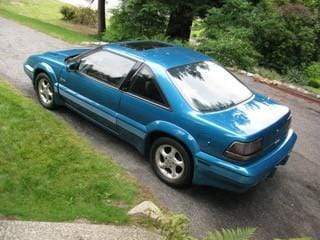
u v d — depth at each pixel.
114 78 6.16
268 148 5.42
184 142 5.33
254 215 5.46
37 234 4.32
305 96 11.18
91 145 6.46
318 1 18.64
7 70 9.12
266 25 16.06
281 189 6.18
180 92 5.48
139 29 18.28
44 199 5.02
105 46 6.59
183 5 18.06
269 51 16.55
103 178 5.57
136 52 6.17
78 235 4.40
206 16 17.12
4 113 6.71
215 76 6.07
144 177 5.86
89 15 29.66
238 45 13.66
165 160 5.71
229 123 5.15
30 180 5.30
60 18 29.86
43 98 7.48
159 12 17.84
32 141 6.12
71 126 6.95
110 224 4.70
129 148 6.59
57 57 7.34
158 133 5.71
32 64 7.64
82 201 5.10
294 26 16.80
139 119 5.86
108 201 5.17
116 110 6.15
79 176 5.54
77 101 6.77
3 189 5.05
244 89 6.21
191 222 5.08
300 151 7.56
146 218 4.77
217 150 5.09
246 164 5.04
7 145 5.91
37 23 16.19
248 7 16.50
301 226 5.42
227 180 5.09
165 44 6.85
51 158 5.82
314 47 17.92
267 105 5.95
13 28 13.73
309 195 6.15
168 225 3.80
